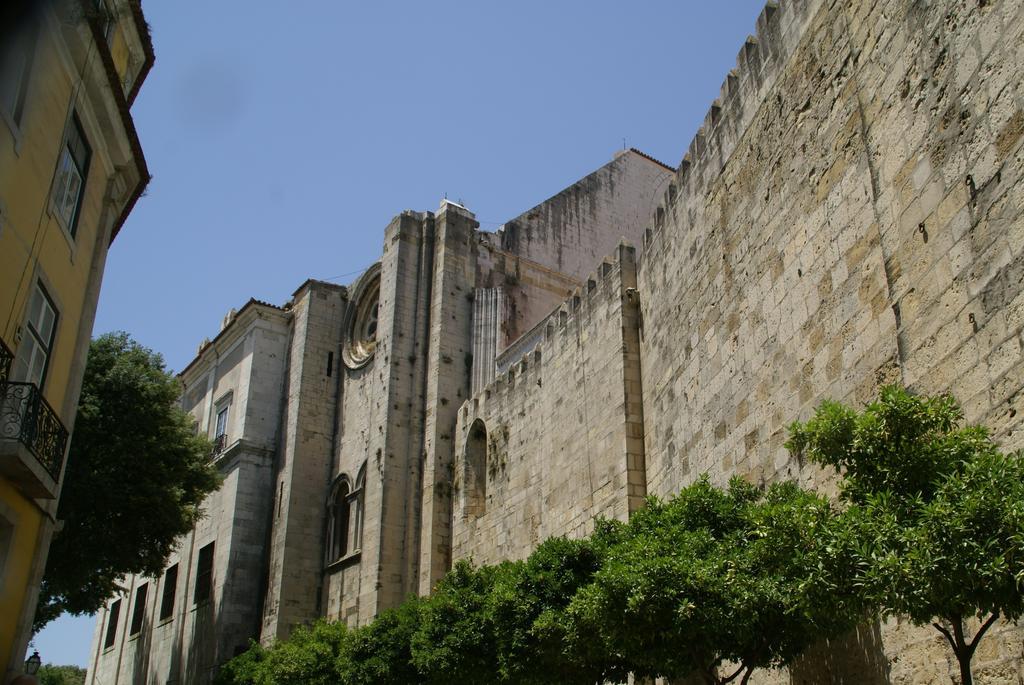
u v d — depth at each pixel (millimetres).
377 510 37688
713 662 13680
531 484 30750
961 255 11258
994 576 7738
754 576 12031
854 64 14750
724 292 19484
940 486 8656
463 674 17844
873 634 12672
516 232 45688
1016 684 9836
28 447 15727
